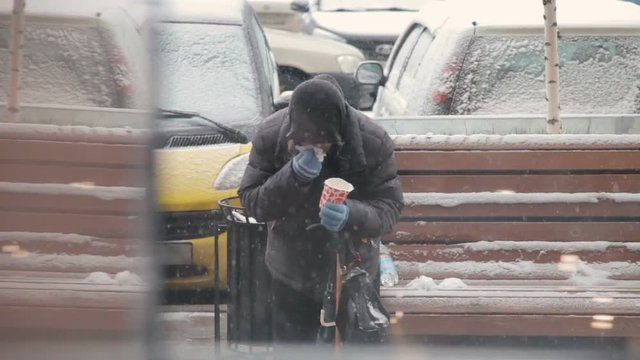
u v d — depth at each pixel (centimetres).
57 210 2131
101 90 2377
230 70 3045
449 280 2195
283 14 6269
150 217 2169
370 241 1944
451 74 2878
